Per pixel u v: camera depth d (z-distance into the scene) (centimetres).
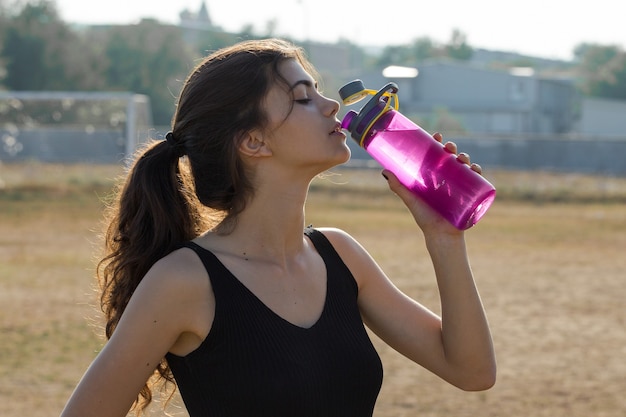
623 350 813
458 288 217
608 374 730
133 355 195
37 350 787
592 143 3378
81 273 1234
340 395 199
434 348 223
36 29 5594
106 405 195
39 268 1279
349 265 220
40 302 1013
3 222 1914
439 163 216
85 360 755
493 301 1062
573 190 2703
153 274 199
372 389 206
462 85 7175
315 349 199
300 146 206
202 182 211
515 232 1858
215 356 197
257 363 194
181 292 197
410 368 732
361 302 225
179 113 215
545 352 805
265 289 202
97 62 5797
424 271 1291
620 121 6744
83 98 3388
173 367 206
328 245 219
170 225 215
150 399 229
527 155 3444
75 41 5756
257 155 207
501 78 7094
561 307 1026
